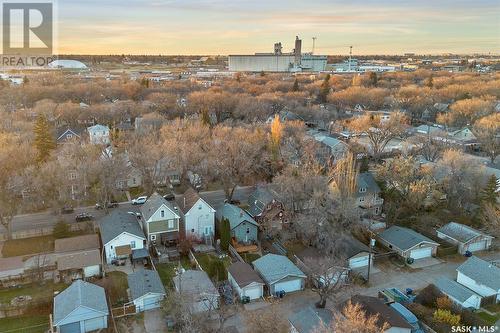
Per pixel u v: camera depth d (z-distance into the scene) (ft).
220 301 142.10
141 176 241.76
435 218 199.52
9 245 178.40
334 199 184.55
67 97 450.30
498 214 182.39
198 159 234.79
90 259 158.61
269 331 119.55
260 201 204.74
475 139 348.79
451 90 504.84
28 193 210.38
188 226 187.11
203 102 396.78
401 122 353.92
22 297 143.74
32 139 265.34
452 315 131.85
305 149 259.60
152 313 138.82
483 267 153.38
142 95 495.00
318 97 521.65
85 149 238.89
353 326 108.27
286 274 151.02
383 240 184.75
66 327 126.41
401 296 144.56
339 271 152.87
